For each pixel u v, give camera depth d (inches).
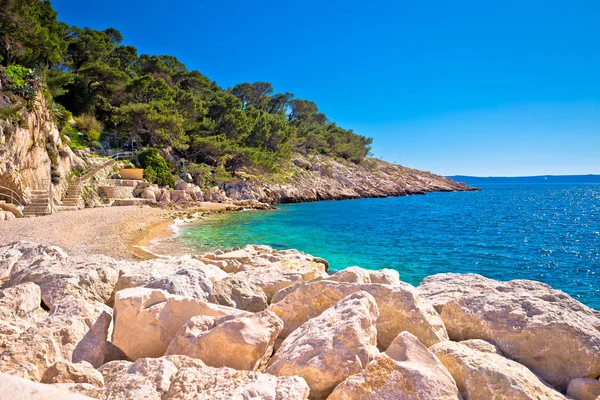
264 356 172.1
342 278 300.2
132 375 134.3
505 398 143.9
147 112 2198.6
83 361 160.7
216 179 2409.0
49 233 823.7
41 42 1642.5
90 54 2445.9
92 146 1971.0
